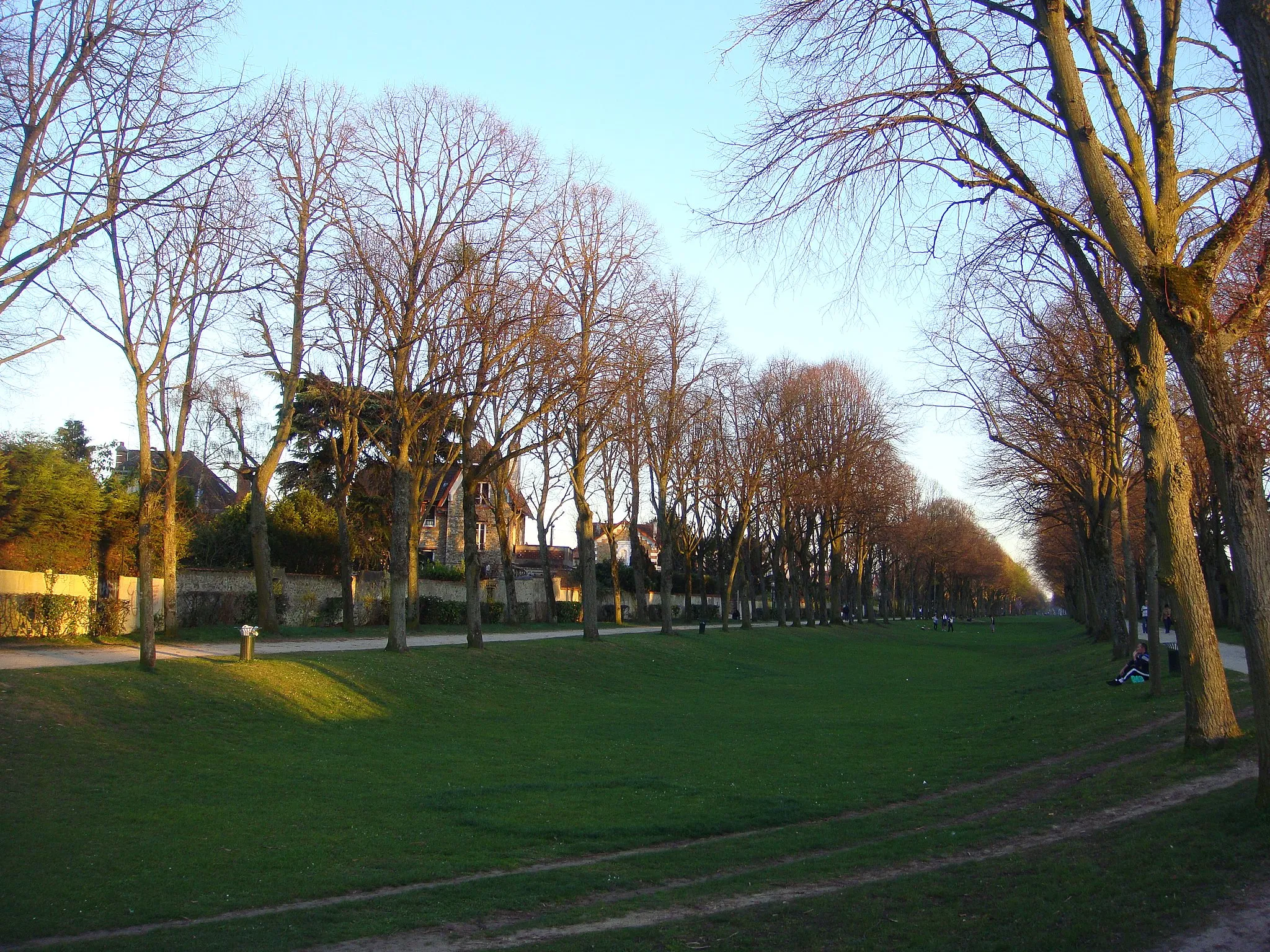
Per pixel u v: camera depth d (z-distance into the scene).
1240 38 7.43
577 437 41.25
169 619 29.36
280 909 9.66
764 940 7.86
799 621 73.38
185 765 16.28
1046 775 14.98
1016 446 28.80
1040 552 89.44
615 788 15.75
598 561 95.69
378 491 51.78
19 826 12.20
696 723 24.73
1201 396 9.35
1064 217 11.89
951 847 10.77
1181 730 16.50
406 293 29.09
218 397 42.59
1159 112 12.29
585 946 7.98
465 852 11.84
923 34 11.84
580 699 29.16
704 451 54.59
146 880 10.31
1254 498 9.14
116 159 14.20
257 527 34.84
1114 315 13.38
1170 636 44.59
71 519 29.50
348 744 19.47
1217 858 8.12
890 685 37.22
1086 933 6.93
